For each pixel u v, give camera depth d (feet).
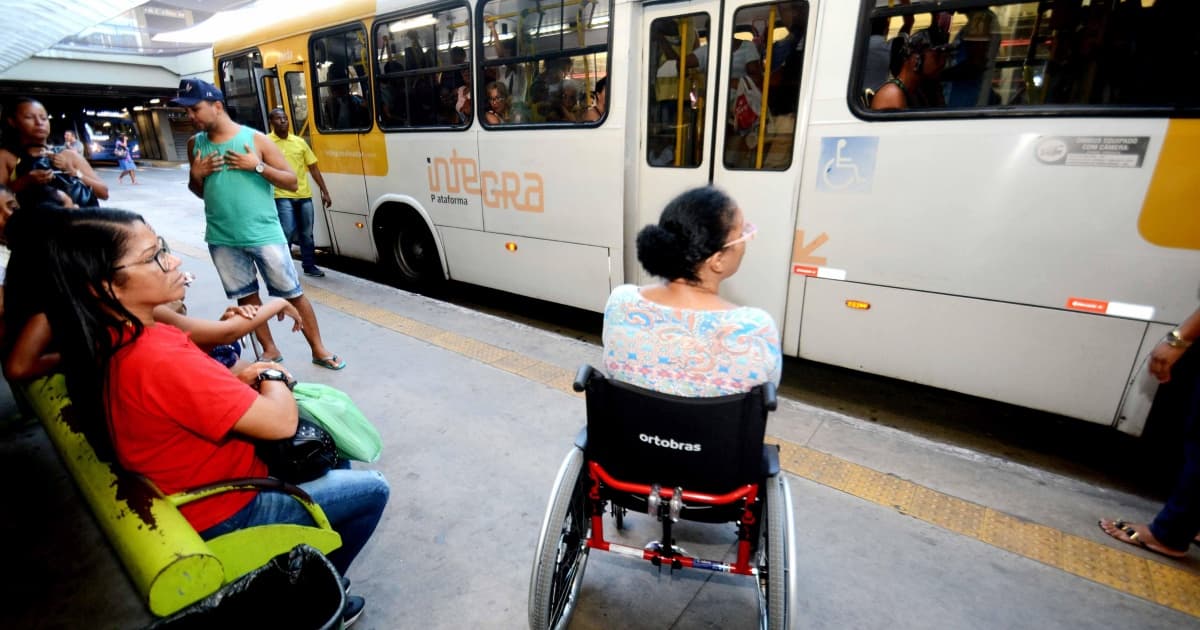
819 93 10.08
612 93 12.46
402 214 18.53
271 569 4.79
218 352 7.88
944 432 11.12
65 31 13.21
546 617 5.74
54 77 70.38
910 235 9.68
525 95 14.12
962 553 7.52
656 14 11.72
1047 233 8.59
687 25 11.45
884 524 8.04
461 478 9.09
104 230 4.36
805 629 6.47
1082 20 7.95
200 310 16.80
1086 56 8.03
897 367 10.39
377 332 14.88
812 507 8.39
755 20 10.60
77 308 4.39
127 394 4.58
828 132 10.11
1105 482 9.46
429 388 11.89
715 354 5.17
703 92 11.57
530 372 12.57
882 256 10.02
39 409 6.06
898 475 9.08
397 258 19.65
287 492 5.38
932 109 9.15
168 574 4.10
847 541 7.73
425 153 16.74
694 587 7.20
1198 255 7.66
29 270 4.39
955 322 9.62
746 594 7.09
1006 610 6.68
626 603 6.97
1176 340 6.72
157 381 4.58
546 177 14.07
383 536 7.91
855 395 12.59
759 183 11.10
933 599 6.84
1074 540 7.71
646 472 5.65
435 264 18.42
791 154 10.63
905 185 9.53
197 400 4.68
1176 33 7.46
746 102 11.02
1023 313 9.04
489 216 15.71
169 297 4.83
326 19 18.21
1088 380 8.79
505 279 16.03
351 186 19.67
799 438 10.11
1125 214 8.02
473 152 15.46
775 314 11.48
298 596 4.99
